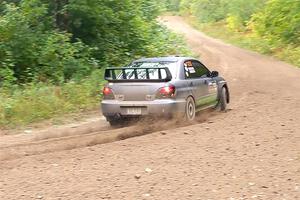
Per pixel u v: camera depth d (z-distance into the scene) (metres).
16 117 17.28
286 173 9.70
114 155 11.52
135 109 15.44
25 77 22.78
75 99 20.27
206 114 17.91
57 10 26.89
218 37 79.50
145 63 16.84
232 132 13.88
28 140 14.18
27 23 24.14
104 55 27.62
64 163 10.88
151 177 9.60
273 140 12.68
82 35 27.91
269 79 30.97
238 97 22.92
